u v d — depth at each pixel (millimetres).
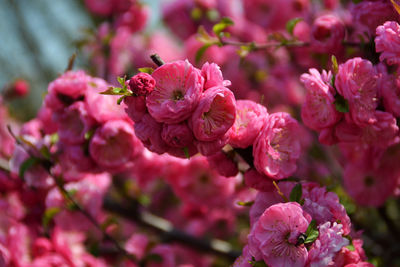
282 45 818
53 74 1972
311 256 656
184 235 1020
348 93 685
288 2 1193
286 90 1287
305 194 686
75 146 791
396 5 688
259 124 689
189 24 1277
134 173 973
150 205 1239
